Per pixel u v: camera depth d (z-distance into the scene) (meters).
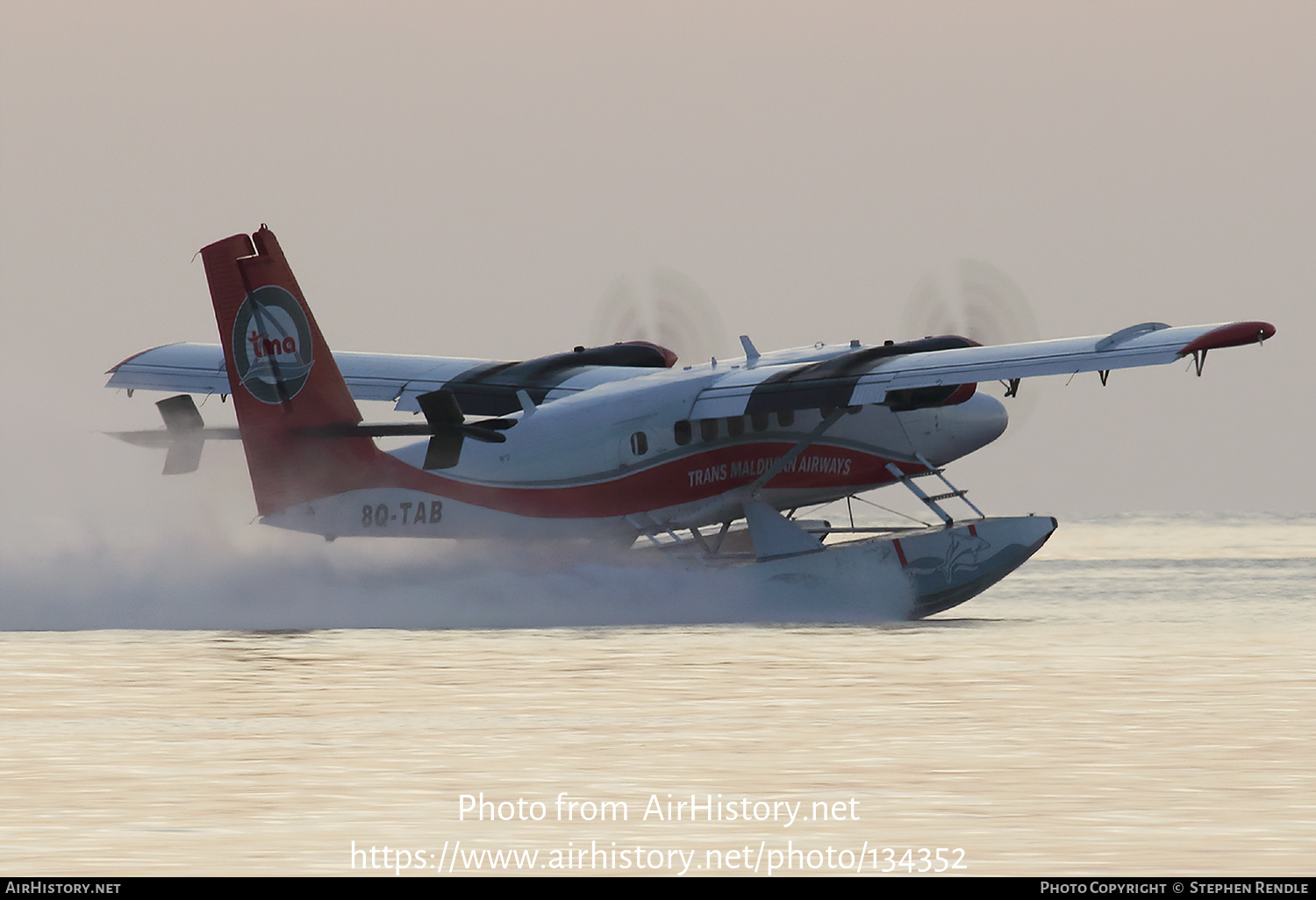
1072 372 76.75
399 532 75.81
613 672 58.59
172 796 38.91
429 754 43.59
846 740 45.44
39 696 52.53
